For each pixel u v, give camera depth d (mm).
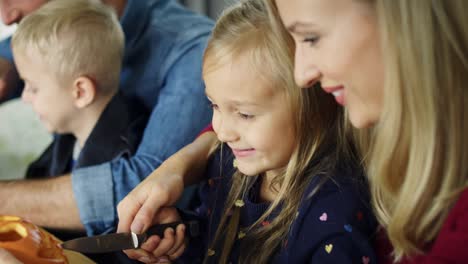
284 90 881
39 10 1389
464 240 671
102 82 1372
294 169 928
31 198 1214
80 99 1361
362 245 841
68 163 1467
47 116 1386
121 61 1411
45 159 1539
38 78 1365
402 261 789
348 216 863
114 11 1470
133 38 1465
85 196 1209
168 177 1002
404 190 737
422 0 657
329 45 687
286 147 916
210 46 904
